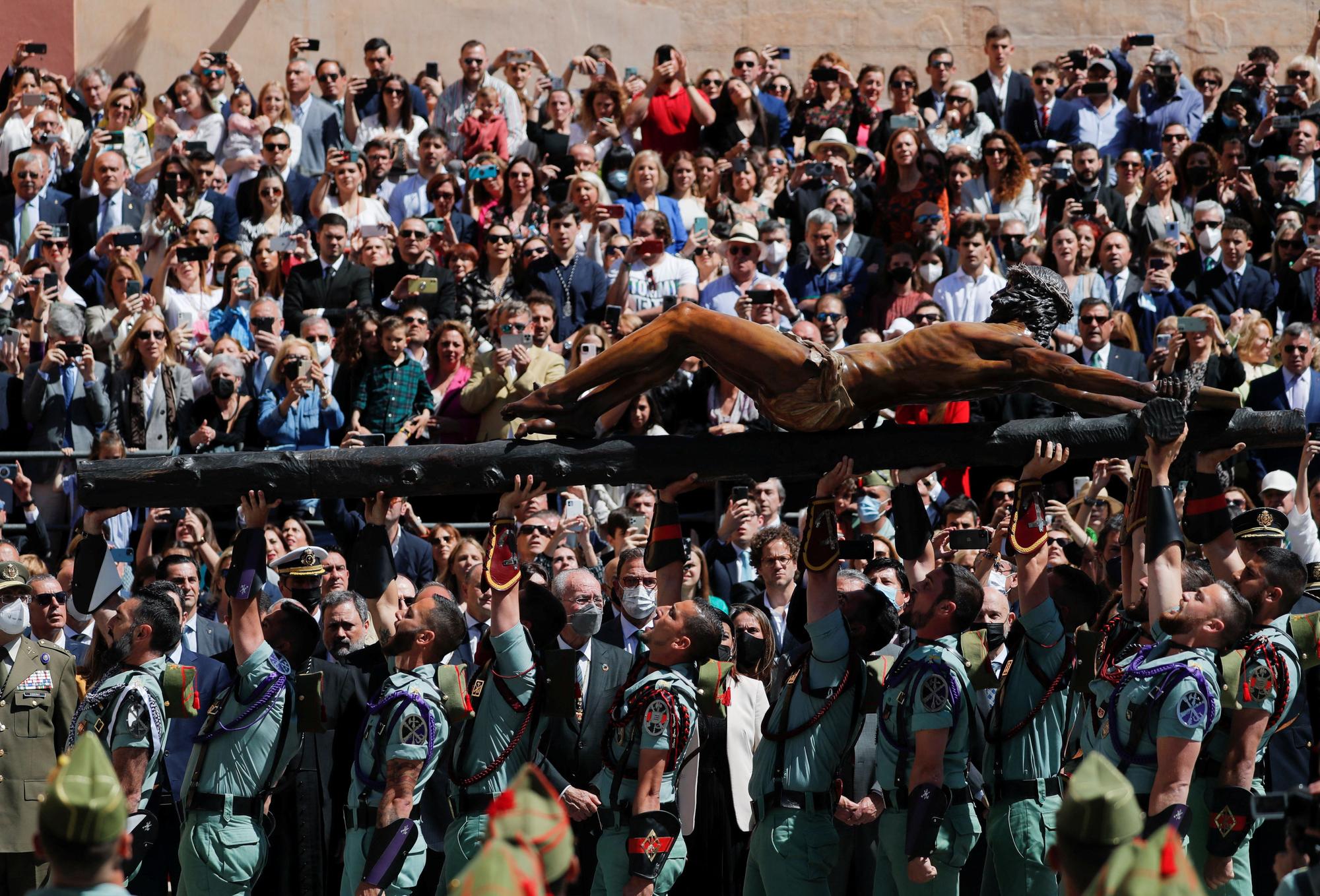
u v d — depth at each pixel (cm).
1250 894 1428
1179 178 3400
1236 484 2412
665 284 2816
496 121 3438
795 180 3206
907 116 3191
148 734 1456
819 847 1455
